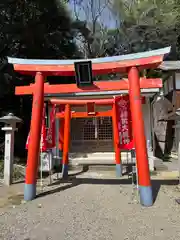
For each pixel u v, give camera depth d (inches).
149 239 117.6
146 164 176.2
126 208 166.2
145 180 174.4
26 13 365.4
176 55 602.2
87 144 460.1
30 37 373.7
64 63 196.7
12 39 374.3
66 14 479.8
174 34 582.2
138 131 178.5
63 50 469.1
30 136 195.9
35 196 195.8
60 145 327.3
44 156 316.2
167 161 404.8
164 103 438.3
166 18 571.5
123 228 131.6
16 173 293.4
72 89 212.8
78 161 378.0
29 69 196.7
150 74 485.7
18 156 438.9
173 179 266.7
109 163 363.6
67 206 172.4
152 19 590.9
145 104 360.2
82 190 220.4
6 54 398.6
